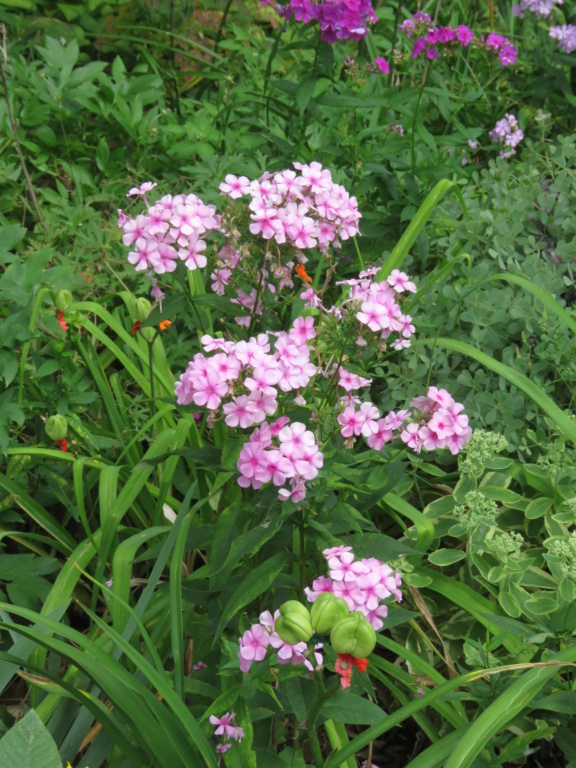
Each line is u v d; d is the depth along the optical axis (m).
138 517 1.14
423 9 2.04
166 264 0.89
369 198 1.55
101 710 0.78
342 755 0.76
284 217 0.87
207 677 0.91
